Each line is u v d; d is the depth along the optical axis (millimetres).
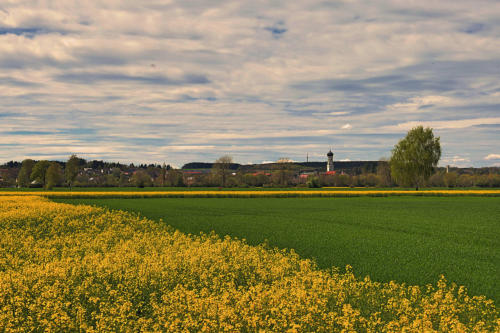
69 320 8148
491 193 78562
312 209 48094
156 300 9898
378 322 7914
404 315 8359
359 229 30297
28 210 32875
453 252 21031
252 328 7824
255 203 57062
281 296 9273
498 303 12086
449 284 14383
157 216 38906
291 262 14562
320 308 8766
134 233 22781
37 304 8906
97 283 10656
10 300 9133
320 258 19125
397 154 98438
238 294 9281
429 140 96875
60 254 16266
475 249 21984
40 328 8156
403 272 16219
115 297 9641
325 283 10781
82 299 9797
